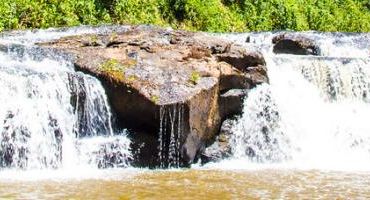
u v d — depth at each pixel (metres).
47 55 11.53
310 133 13.23
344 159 12.29
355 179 9.36
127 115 10.97
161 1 25.52
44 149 10.17
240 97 12.14
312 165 11.32
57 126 10.42
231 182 8.91
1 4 19.45
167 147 10.65
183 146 10.69
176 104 10.55
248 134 12.12
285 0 32.50
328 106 14.87
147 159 10.64
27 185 8.30
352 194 7.94
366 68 16.09
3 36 16.23
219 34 22.91
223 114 11.96
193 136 10.90
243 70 12.61
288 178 9.40
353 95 15.88
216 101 11.63
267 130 12.38
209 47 12.49
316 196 7.76
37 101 10.30
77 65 11.26
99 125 10.98
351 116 14.28
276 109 12.62
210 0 28.00
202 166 10.95
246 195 7.79
